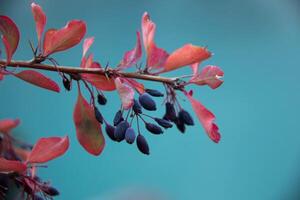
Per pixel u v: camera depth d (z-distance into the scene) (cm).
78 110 81
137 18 160
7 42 78
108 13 160
